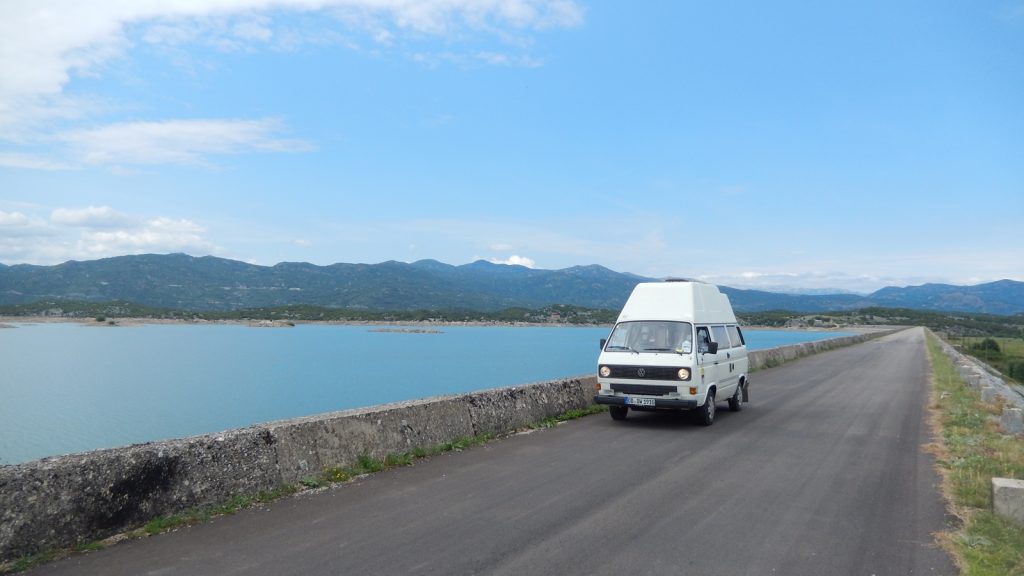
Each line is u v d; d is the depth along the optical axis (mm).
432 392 39688
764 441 10180
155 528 5410
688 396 11227
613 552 5059
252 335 120750
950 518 6168
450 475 7648
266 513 6012
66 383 44469
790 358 31953
